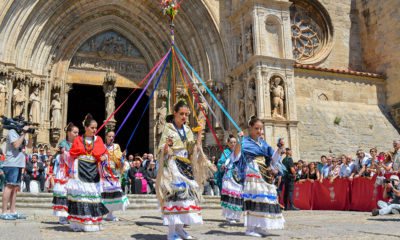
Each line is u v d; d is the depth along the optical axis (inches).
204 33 808.3
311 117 756.6
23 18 670.5
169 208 175.9
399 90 835.4
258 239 181.6
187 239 181.5
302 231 215.9
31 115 690.2
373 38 914.1
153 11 818.8
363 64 935.7
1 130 620.4
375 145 778.2
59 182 270.5
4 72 631.2
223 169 318.3
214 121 776.9
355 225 251.9
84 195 217.8
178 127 192.7
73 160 222.8
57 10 738.8
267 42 721.6
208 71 798.5
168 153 180.9
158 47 851.4
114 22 845.8
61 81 772.0
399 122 826.8
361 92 839.7
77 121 1191.6
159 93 828.0
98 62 828.6
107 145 317.1
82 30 805.2
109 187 304.2
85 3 773.3
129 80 847.1
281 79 721.6
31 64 709.3
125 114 1138.0
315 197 494.0
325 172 500.4
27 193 473.1
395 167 395.9
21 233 200.8
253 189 203.2
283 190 516.7
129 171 588.7
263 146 215.6
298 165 550.3
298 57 891.4
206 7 789.9
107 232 214.5
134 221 299.0
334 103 804.6
